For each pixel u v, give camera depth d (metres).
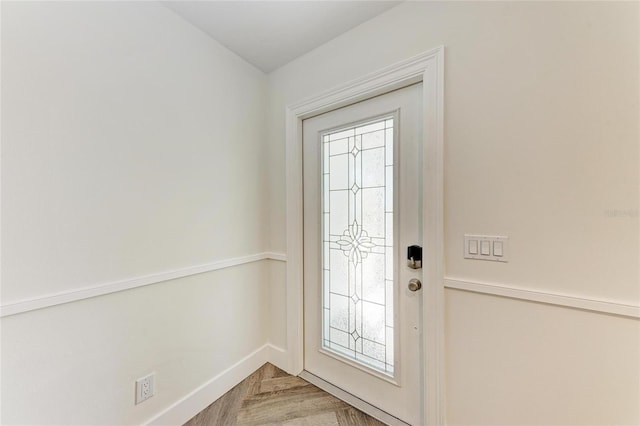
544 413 1.03
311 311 1.84
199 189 1.54
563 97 0.98
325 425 1.41
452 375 1.21
